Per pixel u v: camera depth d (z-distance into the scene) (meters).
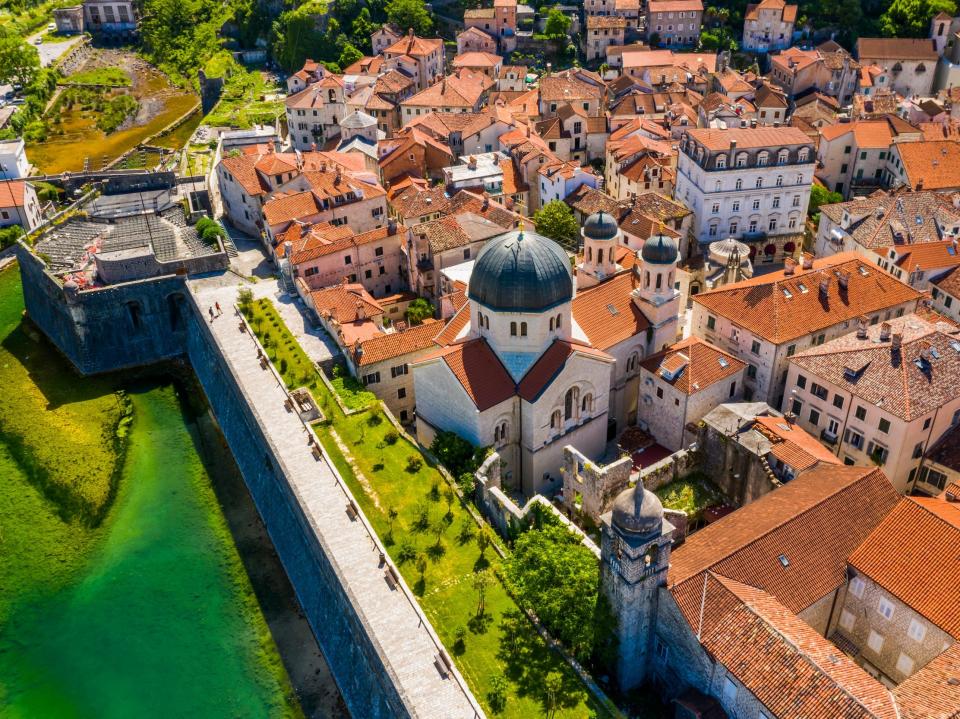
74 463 108.06
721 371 93.19
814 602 66.25
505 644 69.44
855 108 187.62
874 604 67.25
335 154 162.25
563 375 87.75
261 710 75.75
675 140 174.50
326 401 100.69
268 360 108.44
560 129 178.62
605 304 99.06
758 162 134.25
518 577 71.56
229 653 81.69
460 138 175.25
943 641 62.12
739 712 60.31
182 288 132.75
